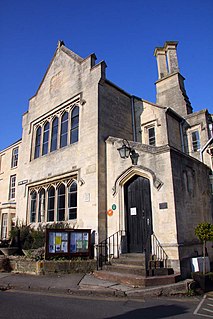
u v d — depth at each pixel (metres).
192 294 7.67
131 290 7.42
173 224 9.17
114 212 11.58
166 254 9.07
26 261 10.55
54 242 10.50
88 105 13.78
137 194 11.25
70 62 16.02
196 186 11.38
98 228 11.39
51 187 14.95
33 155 17.22
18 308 5.95
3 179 23.73
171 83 17.72
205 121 14.86
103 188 12.12
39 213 15.29
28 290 8.01
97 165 12.19
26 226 14.57
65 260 10.29
